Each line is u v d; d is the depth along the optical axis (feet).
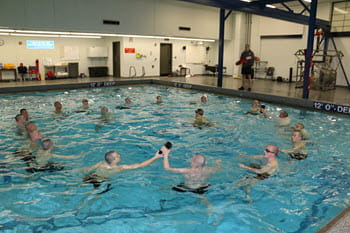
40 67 51.24
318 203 11.60
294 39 54.80
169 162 15.58
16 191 12.28
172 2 51.44
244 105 32.50
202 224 10.13
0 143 18.06
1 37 46.70
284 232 9.76
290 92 37.73
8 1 36.35
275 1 35.37
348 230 8.47
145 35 49.49
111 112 27.71
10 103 31.63
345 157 16.67
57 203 11.39
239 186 12.84
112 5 44.75
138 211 10.89
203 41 66.74
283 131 21.57
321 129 22.93
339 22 48.91
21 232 9.62
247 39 62.64
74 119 24.75
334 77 43.34
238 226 10.03
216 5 36.73
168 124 23.44
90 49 55.88
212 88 42.11
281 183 13.25
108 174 13.87
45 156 16.07
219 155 16.60
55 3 39.78
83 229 9.80
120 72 55.83
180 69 63.82
